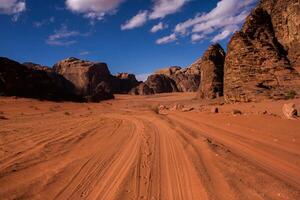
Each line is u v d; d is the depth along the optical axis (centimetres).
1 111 3319
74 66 14538
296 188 629
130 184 681
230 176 711
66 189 643
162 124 1950
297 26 4200
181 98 9819
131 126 1902
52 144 1145
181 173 761
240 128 1564
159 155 978
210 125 1802
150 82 15288
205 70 6750
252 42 4438
